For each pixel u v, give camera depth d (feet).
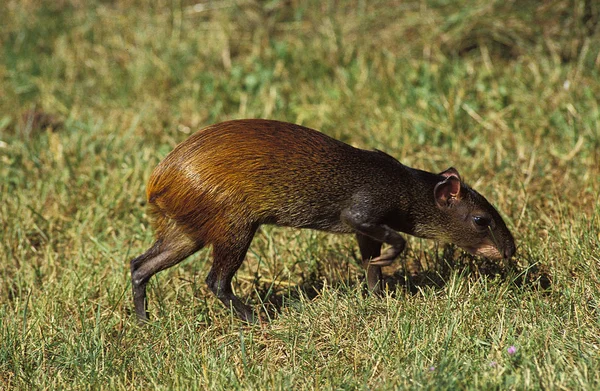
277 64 52.03
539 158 42.14
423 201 31.30
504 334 28.09
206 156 29.50
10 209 39.93
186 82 52.01
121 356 29.37
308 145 30.07
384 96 47.83
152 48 55.31
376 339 28.50
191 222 30.17
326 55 52.65
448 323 28.99
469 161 42.83
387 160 31.37
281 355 29.37
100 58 56.49
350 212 30.42
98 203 39.70
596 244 33.04
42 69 54.85
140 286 31.50
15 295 34.91
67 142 45.09
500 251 31.81
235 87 51.34
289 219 30.58
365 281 33.53
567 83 46.44
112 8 61.87
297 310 31.68
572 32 50.49
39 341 30.35
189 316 31.76
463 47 52.80
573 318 29.17
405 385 25.39
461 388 24.94
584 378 24.82
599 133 42.65
